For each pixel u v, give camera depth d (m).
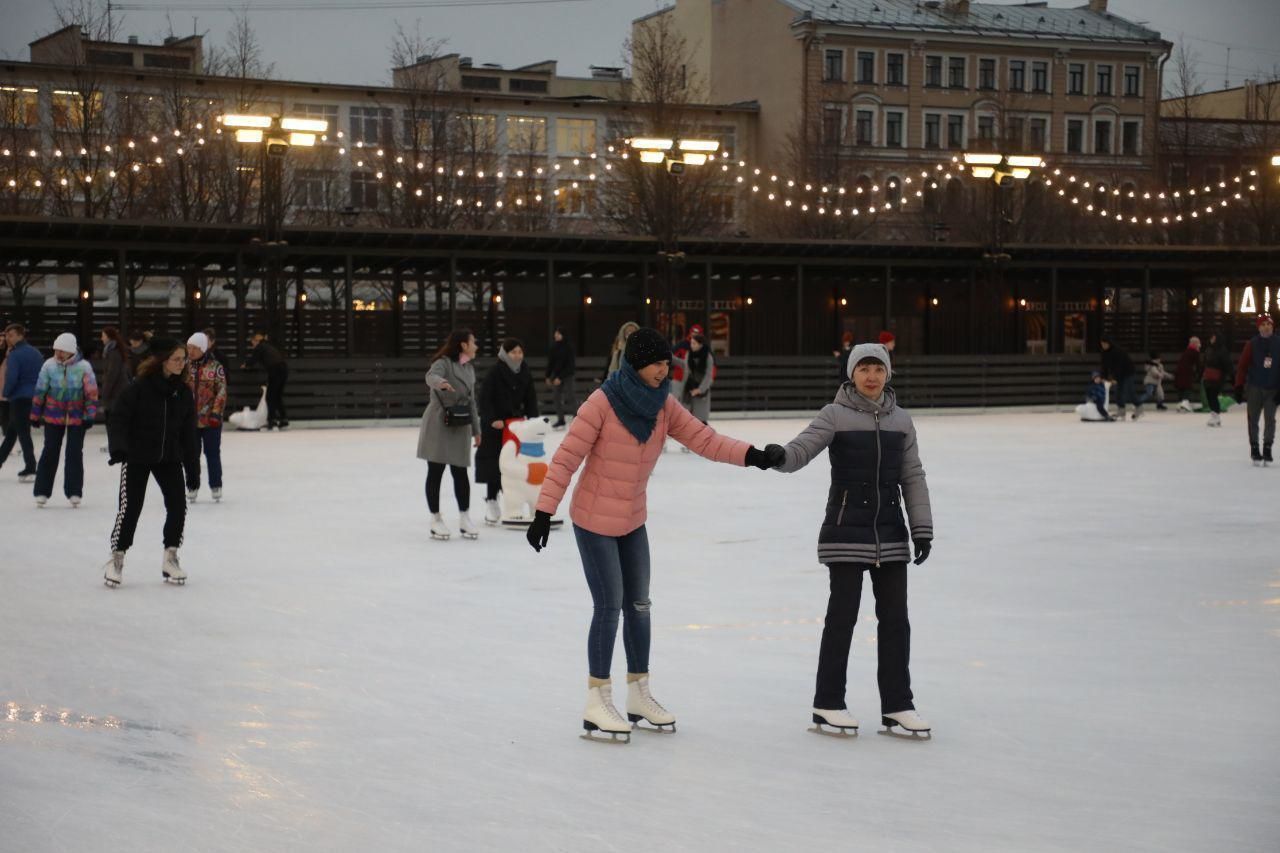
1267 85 58.97
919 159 69.75
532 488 12.45
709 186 43.50
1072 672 7.05
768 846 4.54
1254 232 47.53
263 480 16.75
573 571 10.23
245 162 35.44
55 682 6.79
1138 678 6.91
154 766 5.41
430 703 6.42
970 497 14.85
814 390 32.00
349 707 6.34
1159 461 19.25
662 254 29.06
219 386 14.47
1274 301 36.56
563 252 29.19
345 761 5.50
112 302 36.16
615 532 5.94
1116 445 22.23
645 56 44.59
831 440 5.93
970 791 5.14
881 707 5.99
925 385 33.03
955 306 35.09
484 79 72.44
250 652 7.48
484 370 30.28
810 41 67.62
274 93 57.38
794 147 58.47
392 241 28.11
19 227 25.27
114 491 15.48
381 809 4.90
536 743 5.78
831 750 5.68
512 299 31.67
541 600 9.05
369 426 27.89
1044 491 15.43
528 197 49.50
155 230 26.03
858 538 5.86
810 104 67.25
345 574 10.06
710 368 21.03
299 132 25.62
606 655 5.90
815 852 4.49
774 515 13.48
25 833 4.61
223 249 27.16
